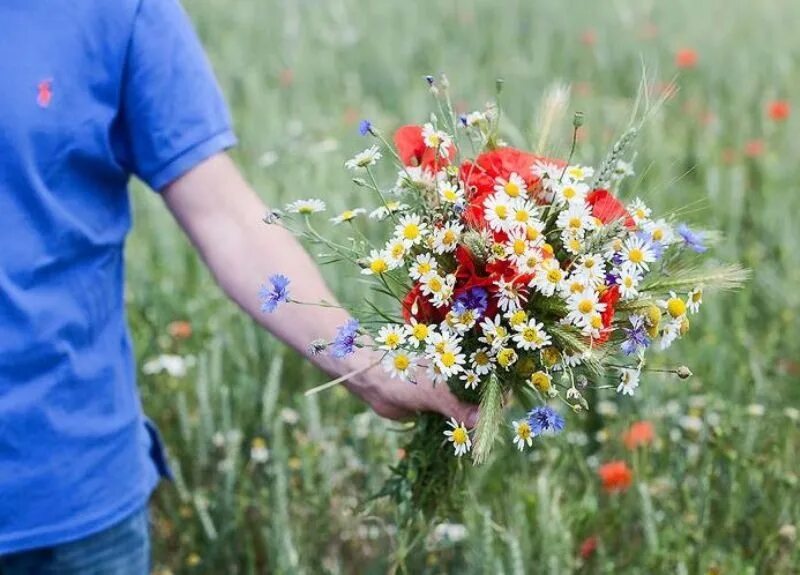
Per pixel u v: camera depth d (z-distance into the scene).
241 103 5.88
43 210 1.56
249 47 6.95
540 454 2.65
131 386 1.77
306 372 3.05
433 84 1.59
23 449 1.58
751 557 2.45
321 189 3.58
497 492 2.52
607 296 1.43
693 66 6.26
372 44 6.80
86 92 1.59
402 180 1.53
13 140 1.53
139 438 1.78
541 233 1.46
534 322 1.41
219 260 1.68
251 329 3.00
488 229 1.44
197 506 2.48
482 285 1.44
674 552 2.33
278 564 2.28
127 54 1.62
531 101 5.52
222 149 1.70
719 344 3.07
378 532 2.52
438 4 8.08
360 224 3.43
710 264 1.79
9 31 1.54
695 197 4.09
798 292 3.45
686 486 2.41
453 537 2.37
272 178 4.18
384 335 1.41
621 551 2.44
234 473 2.52
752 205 4.18
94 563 1.69
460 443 1.45
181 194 1.69
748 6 8.04
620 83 6.25
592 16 7.68
